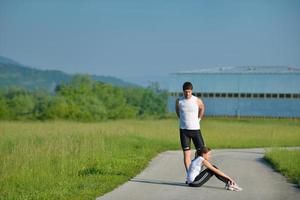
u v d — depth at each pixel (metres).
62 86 177.00
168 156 44.81
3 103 163.12
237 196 25.59
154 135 69.44
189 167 28.59
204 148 28.44
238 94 175.00
